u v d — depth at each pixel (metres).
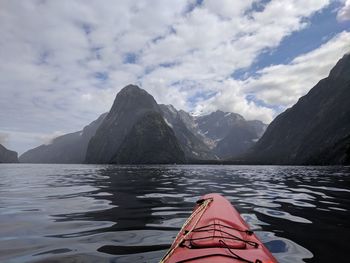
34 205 14.59
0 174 49.00
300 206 13.90
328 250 7.61
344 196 17.41
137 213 12.40
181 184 26.67
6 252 7.63
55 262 6.95
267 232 9.25
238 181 30.70
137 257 7.20
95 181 30.98
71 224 10.51
